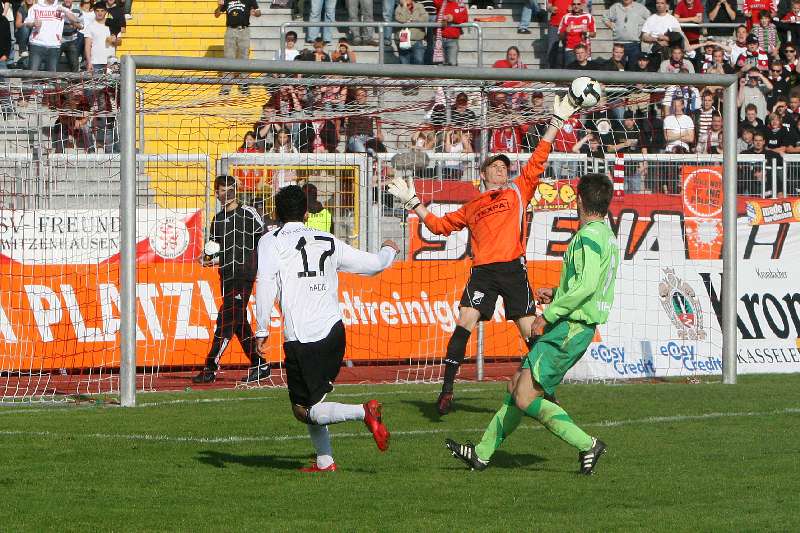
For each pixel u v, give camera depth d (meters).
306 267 24.98
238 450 29.27
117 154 50.38
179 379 46.47
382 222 50.62
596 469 26.81
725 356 45.38
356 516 21.95
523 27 80.12
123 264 38.34
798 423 33.88
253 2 72.69
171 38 79.00
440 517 21.88
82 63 72.19
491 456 28.28
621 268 48.66
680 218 49.66
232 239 45.56
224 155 49.78
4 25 72.75
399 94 55.00
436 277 50.09
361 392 41.66
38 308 47.41
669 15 71.94
